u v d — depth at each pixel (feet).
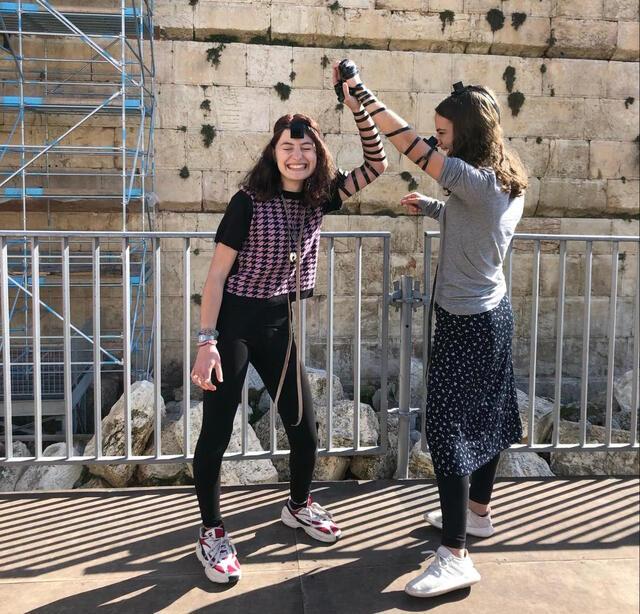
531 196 23.12
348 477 13.60
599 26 22.84
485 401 7.87
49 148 19.03
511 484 10.81
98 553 8.52
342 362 22.41
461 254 7.36
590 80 23.04
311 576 7.99
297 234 7.59
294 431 8.39
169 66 21.22
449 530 7.62
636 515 9.70
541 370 23.32
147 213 21.42
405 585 7.80
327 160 7.49
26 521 9.45
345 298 22.38
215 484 7.96
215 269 7.46
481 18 22.33
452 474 7.52
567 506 9.99
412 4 21.99
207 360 7.36
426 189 22.49
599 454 14.05
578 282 23.52
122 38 18.75
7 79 21.17
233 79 21.48
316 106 21.86
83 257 21.09
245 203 7.34
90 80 21.52
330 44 21.89
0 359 19.61
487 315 7.48
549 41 22.65
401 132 6.93
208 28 21.24
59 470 13.65
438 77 22.29
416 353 22.44
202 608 7.33
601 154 23.32
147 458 10.66
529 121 22.90
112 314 21.70
